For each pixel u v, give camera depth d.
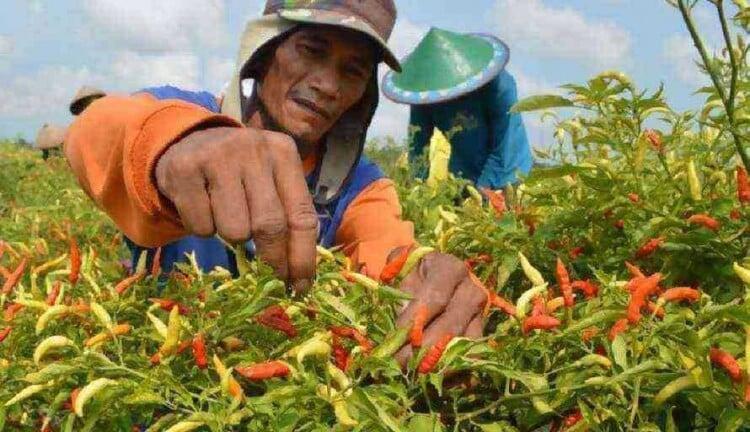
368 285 0.92
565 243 1.20
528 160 2.88
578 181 1.20
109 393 0.81
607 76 1.05
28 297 1.08
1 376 0.92
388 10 1.47
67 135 1.04
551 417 0.87
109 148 0.95
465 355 0.84
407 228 1.47
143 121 0.86
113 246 2.54
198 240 1.43
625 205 1.10
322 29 1.41
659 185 1.11
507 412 0.90
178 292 1.02
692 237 1.01
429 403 0.81
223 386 0.80
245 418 0.83
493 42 2.84
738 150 1.01
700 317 0.81
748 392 0.76
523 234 1.17
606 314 0.84
